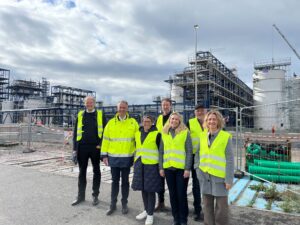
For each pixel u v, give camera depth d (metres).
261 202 5.62
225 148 3.62
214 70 48.28
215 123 3.72
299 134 12.92
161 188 4.50
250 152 9.16
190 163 4.22
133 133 5.01
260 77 54.81
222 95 53.28
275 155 9.17
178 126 4.33
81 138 5.40
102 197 5.80
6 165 9.77
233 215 4.76
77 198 5.38
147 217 4.39
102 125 5.49
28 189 6.35
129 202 5.47
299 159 12.71
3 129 18.12
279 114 24.91
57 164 10.19
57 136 18.31
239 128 9.23
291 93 51.62
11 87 65.75
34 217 4.59
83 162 5.46
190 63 47.75
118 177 4.99
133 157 5.03
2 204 5.23
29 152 13.97
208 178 3.66
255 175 7.70
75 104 62.34
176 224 4.20
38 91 70.25
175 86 53.00
